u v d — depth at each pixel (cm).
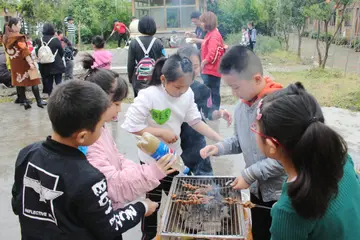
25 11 1645
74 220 139
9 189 373
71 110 134
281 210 120
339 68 1103
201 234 167
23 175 149
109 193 167
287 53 1459
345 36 1783
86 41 1983
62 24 1722
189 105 250
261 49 1450
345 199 120
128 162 196
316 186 111
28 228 147
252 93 187
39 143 153
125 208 162
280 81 877
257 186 203
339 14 1095
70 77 848
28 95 792
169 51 962
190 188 197
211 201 186
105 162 172
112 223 146
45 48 690
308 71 1029
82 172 137
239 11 1388
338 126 534
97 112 139
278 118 116
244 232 163
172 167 182
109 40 1942
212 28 524
